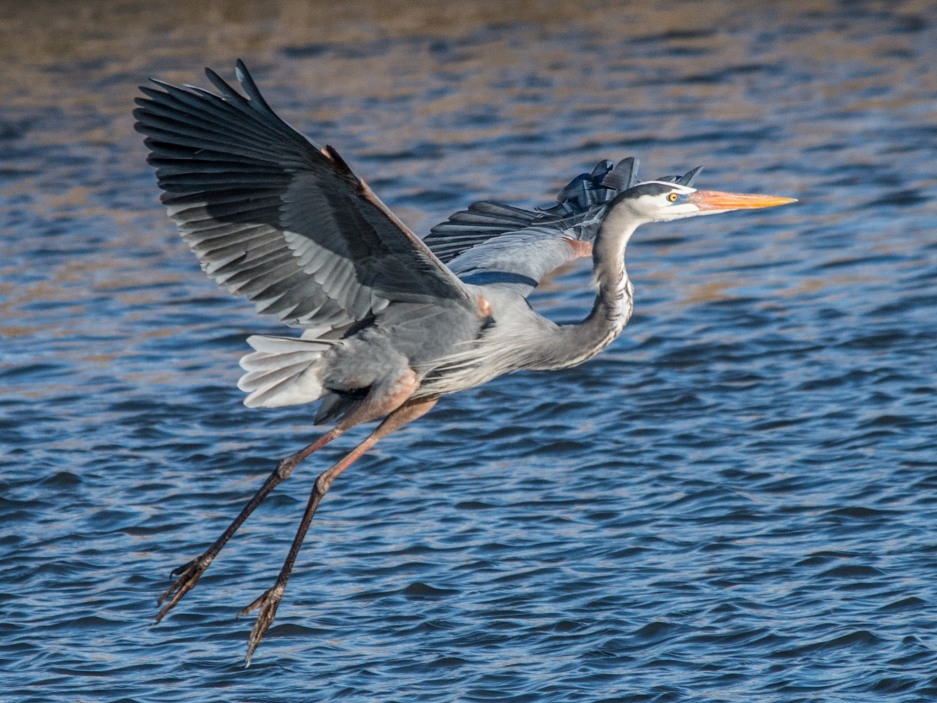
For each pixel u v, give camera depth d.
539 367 10.09
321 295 9.34
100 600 11.93
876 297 18.66
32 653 11.05
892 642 10.41
